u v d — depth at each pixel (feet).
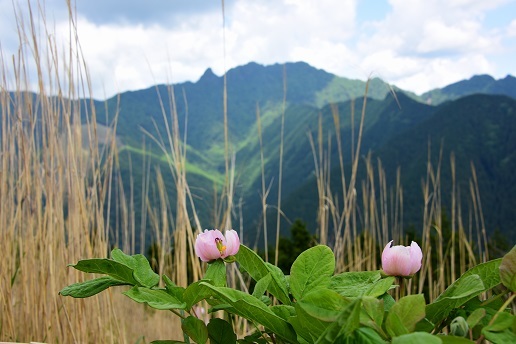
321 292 3.27
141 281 4.21
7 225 9.16
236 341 4.29
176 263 10.46
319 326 3.38
